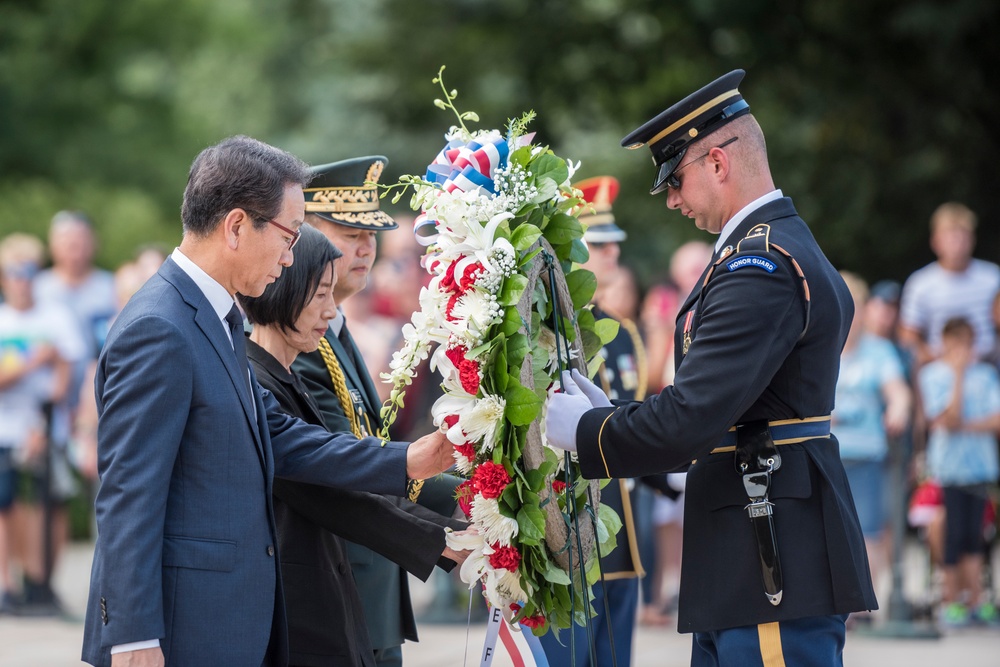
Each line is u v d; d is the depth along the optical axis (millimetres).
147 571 7484
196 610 7781
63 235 23109
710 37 36750
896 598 19125
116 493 7570
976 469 20188
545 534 8625
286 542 9125
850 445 19453
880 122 35000
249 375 8469
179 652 7730
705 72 37188
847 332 8852
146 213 46844
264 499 8250
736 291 8242
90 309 23094
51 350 21766
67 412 22125
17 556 23234
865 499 19531
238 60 64375
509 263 8375
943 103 34344
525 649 9242
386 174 48656
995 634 19281
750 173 8812
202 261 8250
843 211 35219
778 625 8367
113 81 57062
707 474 8742
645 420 8258
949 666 16234
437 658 16875
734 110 8844
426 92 43531
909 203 35094
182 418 7777
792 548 8352
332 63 51188
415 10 43125
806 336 8406
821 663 8312
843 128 35125
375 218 10656
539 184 8805
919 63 33719
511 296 8336
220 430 7957
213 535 7887
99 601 7758
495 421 8289
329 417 9820
